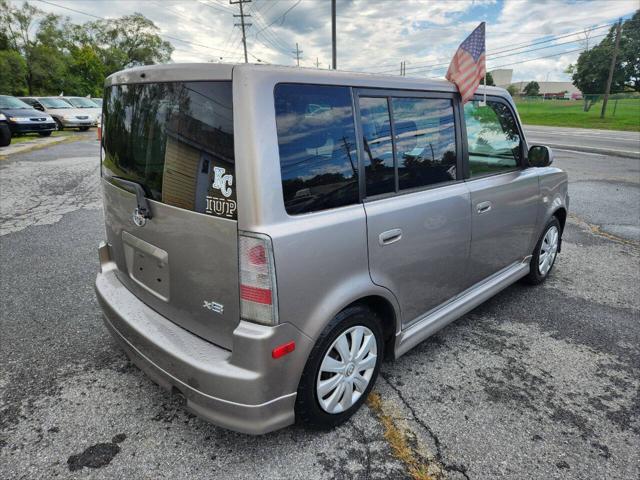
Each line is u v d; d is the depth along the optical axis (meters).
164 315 2.26
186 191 1.95
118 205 2.45
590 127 27.28
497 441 2.27
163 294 2.22
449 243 2.78
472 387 2.71
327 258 1.99
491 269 3.37
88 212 6.46
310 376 2.06
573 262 4.84
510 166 3.47
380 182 2.30
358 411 2.47
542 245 4.07
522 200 3.51
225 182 1.80
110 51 62.69
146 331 2.17
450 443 2.26
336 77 2.09
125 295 2.51
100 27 63.19
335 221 2.02
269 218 1.77
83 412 2.43
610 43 49.00
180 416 2.41
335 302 2.05
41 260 4.59
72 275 4.23
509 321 3.55
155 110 2.09
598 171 10.56
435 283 2.78
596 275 4.48
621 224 6.28
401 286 2.48
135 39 65.38
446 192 2.71
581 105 42.16
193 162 1.91
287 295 1.85
